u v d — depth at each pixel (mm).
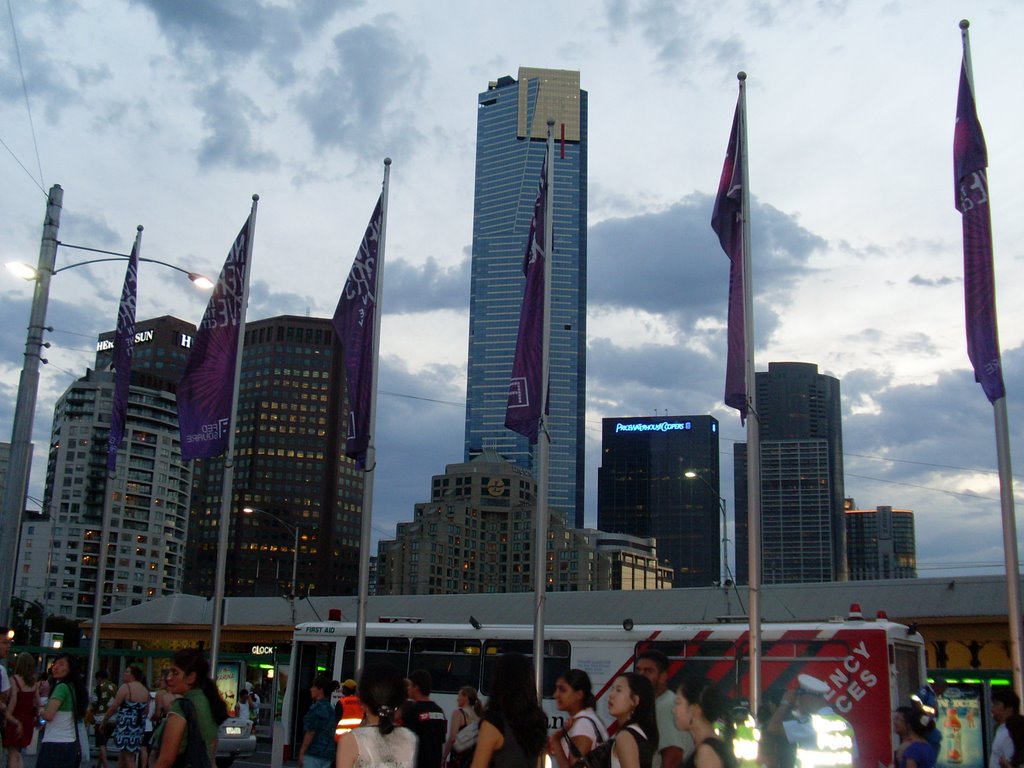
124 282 27922
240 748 27906
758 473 20438
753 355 20828
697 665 24219
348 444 23781
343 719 14805
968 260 19562
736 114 21906
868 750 22000
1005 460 18578
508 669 8750
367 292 24078
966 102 20094
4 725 13930
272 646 48844
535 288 22375
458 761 12672
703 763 7883
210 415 25922
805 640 23078
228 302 26500
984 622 39875
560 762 9422
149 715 19484
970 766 26656
